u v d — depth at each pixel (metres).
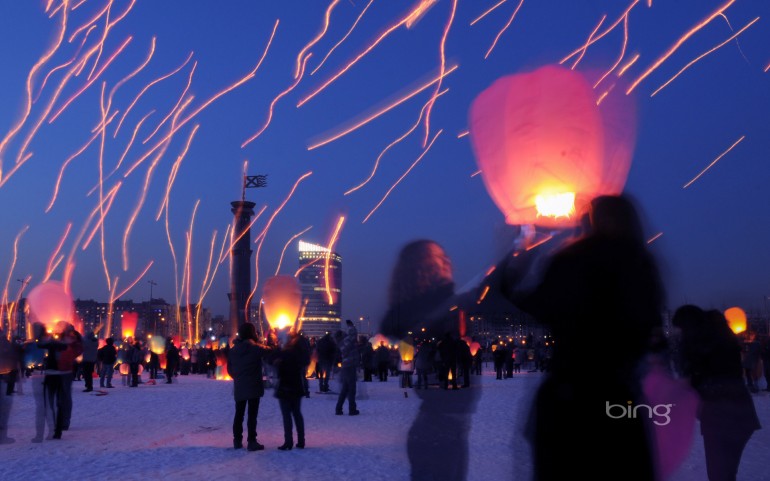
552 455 3.34
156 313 147.25
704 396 5.56
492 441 10.57
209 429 13.62
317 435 12.41
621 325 3.19
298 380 10.92
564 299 3.20
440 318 5.10
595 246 3.17
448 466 5.78
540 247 3.30
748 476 7.34
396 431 12.84
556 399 3.35
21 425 14.53
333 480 8.12
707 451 5.62
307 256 165.62
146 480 8.29
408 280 5.10
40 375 12.12
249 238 53.56
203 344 41.31
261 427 13.85
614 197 3.17
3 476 8.62
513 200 2.40
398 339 5.18
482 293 3.47
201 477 8.45
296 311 17.03
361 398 20.92
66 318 21.31
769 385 20.08
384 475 8.38
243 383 10.77
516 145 2.36
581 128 2.31
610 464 3.23
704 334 5.57
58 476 8.61
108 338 26.28
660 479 3.31
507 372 31.52
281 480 8.16
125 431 13.31
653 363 3.43
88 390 23.88
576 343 3.28
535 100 2.34
